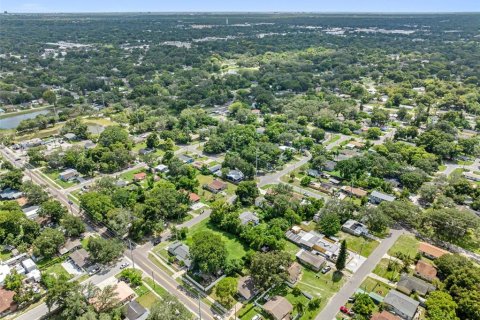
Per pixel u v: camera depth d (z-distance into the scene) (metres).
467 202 165.38
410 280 114.81
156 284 117.50
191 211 160.62
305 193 174.88
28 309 107.06
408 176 177.38
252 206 164.00
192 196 168.25
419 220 143.12
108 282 117.25
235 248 134.75
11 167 197.75
